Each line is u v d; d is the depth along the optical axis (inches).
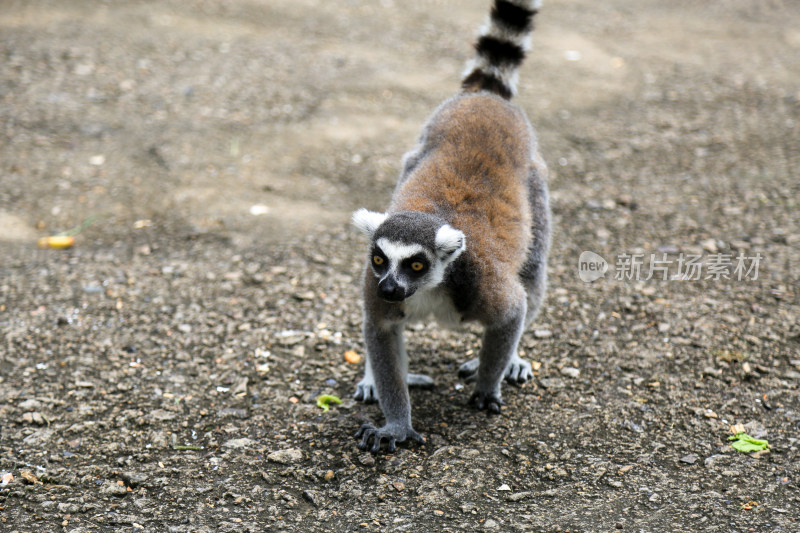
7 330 287.6
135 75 526.3
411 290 215.3
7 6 620.1
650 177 414.9
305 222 377.1
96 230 364.5
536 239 263.7
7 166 412.8
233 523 199.8
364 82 534.0
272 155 441.4
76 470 220.2
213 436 238.4
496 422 244.5
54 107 478.0
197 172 419.8
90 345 281.6
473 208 234.7
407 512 203.9
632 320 297.7
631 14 692.1
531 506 205.2
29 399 251.0
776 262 329.4
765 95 515.2
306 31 619.8
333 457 228.2
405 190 245.9
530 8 304.0
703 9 706.2
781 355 270.8
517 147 259.9
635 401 252.7
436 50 595.5
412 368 277.6
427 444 234.4
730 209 377.4
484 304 226.1
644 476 217.6
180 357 277.0
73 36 576.4
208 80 525.3
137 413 247.0
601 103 509.7
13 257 339.3
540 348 284.7
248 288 321.4
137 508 205.6
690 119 484.4
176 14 633.0
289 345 285.6
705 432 237.0
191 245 354.0
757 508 201.9
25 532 194.7
